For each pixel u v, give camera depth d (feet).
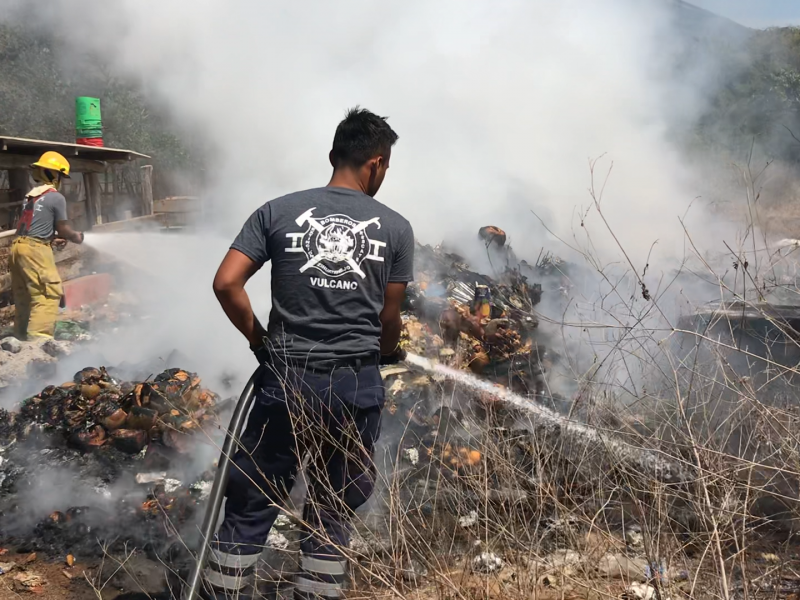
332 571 8.08
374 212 8.30
